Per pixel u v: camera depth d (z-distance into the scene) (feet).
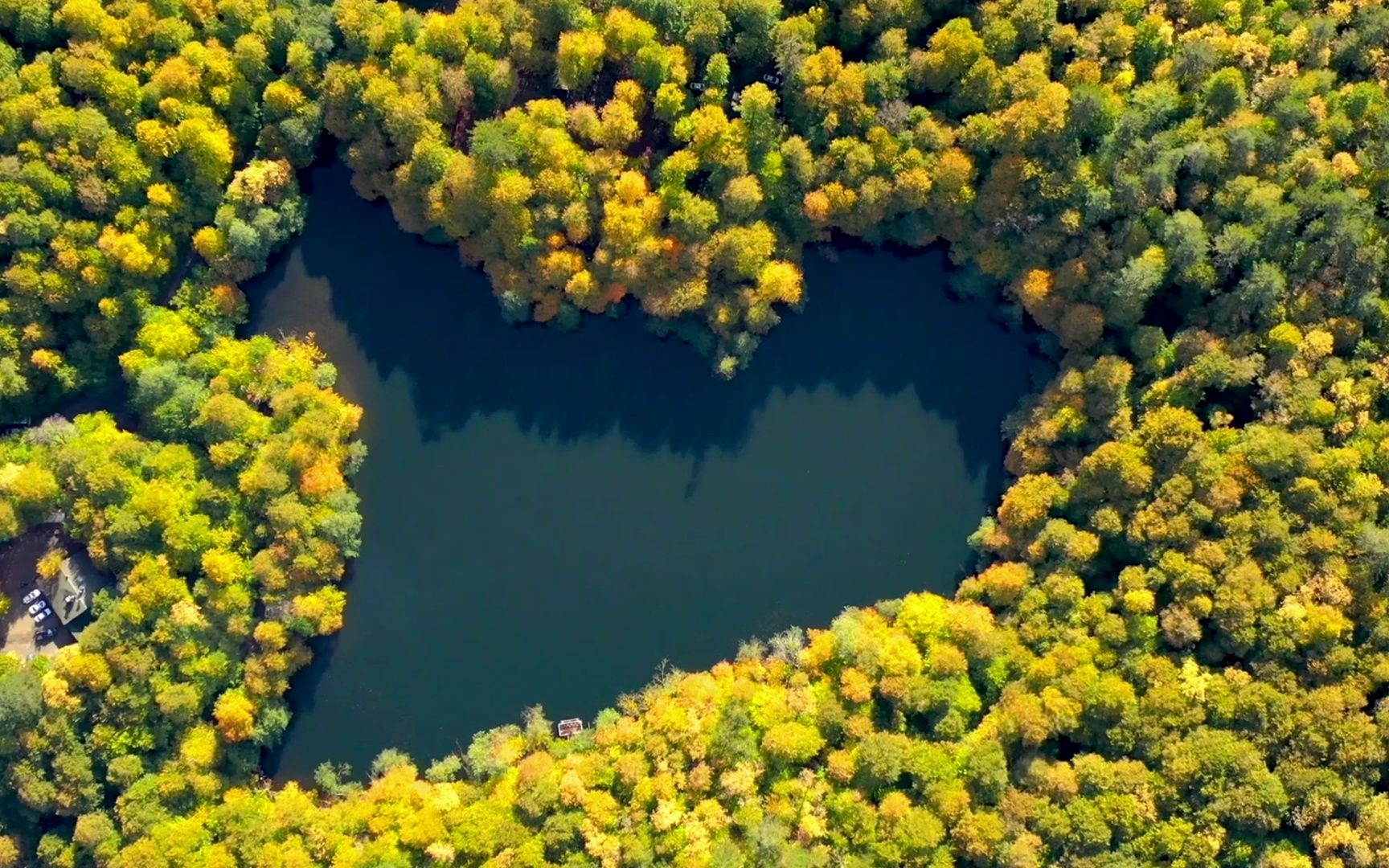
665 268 274.98
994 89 262.88
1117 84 262.47
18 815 279.69
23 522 278.05
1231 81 254.47
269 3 276.62
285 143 284.20
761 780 266.57
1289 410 253.65
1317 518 250.57
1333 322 253.24
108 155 267.39
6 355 274.98
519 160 268.00
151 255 276.00
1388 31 253.65
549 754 277.23
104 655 269.85
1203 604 252.42
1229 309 261.24
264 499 277.64
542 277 279.08
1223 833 247.29
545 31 271.69
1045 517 272.31
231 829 270.05
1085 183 260.42
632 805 263.70
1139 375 271.49
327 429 280.92
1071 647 261.85
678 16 266.36
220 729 276.41
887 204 275.18
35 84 266.36
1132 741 255.70
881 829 258.57
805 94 267.59
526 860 261.03
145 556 273.33
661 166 268.82
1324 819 243.81
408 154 276.00
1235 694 251.39
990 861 256.93
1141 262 257.96
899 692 261.65
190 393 277.44
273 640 276.82
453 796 272.92
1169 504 258.16
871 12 266.57
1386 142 249.34
